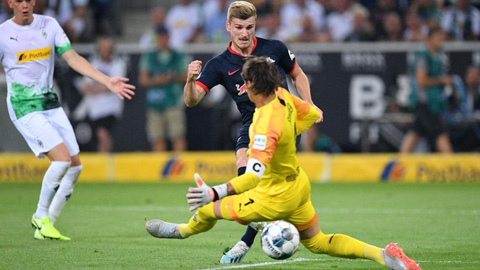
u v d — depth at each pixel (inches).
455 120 2039.9
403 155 2076.8
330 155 2092.8
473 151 2081.7
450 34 2477.9
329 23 2522.1
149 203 1571.1
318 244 746.8
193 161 2123.5
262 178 704.4
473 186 1959.9
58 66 2076.8
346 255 736.3
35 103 1048.2
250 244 834.2
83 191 1852.9
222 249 946.7
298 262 833.5
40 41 1044.5
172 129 2102.6
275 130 668.1
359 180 2092.8
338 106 2042.3
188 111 2100.1
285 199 701.3
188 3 2583.7
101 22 2600.9
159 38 2062.0
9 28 1035.3
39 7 2393.0
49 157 1045.8
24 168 2172.7
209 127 2095.2
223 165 2105.1
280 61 875.4
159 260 853.8
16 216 1331.2
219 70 854.5
